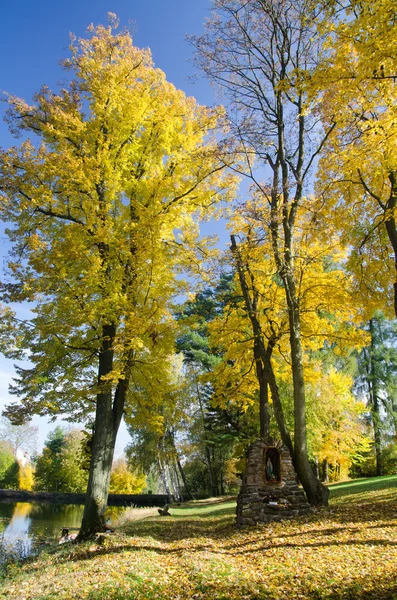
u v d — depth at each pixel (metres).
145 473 33.69
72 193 11.06
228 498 24.73
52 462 49.12
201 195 12.66
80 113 12.55
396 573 4.97
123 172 12.37
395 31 5.29
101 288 10.91
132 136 12.62
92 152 11.91
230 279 24.73
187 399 27.17
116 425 11.62
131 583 5.86
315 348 14.02
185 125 13.16
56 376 11.52
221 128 12.14
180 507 22.09
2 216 11.40
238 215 12.61
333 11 5.95
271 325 13.34
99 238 10.61
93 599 5.38
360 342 12.23
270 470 10.12
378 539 6.64
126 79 12.77
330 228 12.20
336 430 23.48
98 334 11.47
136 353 11.66
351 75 6.46
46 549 10.33
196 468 35.59
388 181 11.34
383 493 12.17
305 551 6.54
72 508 30.31
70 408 11.52
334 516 8.88
